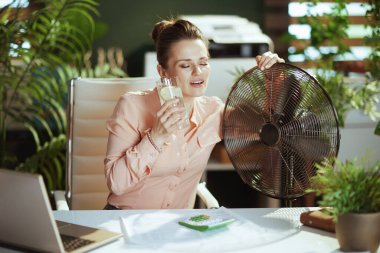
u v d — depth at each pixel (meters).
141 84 2.58
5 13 3.33
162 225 1.73
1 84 3.21
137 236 1.64
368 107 3.08
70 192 2.54
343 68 3.51
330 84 3.07
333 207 1.56
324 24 3.25
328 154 1.83
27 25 3.18
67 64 3.65
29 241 1.53
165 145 2.07
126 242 1.61
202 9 4.48
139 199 2.15
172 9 4.46
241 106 1.97
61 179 3.73
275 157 1.92
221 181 4.21
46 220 1.45
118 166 2.01
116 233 1.65
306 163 1.87
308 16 3.32
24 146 4.05
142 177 2.04
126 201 2.16
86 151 2.55
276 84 1.90
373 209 1.53
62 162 3.73
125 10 4.41
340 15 3.16
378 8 2.45
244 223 1.75
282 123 1.89
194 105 2.19
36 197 1.43
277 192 1.94
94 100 2.55
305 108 1.86
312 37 3.20
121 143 2.08
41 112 3.44
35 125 3.89
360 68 3.69
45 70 3.37
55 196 2.42
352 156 3.46
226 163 3.59
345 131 3.44
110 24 4.41
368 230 1.50
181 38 2.08
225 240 1.61
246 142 1.97
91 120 2.55
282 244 1.59
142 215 1.83
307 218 1.73
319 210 1.78
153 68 3.81
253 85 1.94
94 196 2.57
